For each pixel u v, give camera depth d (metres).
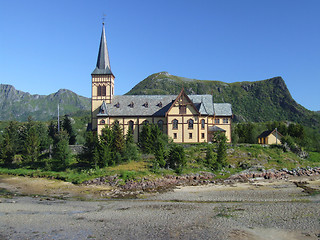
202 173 58.25
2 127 170.00
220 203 38.19
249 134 102.81
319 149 94.00
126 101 92.88
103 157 61.34
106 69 94.12
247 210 34.25
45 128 108.19
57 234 26.67
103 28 97.06
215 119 91.19
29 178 60.94
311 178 58.47
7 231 27.47
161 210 34.59
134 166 60.97
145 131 72.06
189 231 27.23
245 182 53.94
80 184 52.72
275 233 26.67
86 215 32.66
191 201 39.66
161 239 25.33
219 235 26.22
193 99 93.62
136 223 29.64
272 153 74.50
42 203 38.94
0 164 78.19
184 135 82.81
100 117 88.31
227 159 66.81
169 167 60.62
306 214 32.22
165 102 92.12
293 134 108.31
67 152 67.62
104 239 25.44
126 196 43.16
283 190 46.34
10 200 40.88
